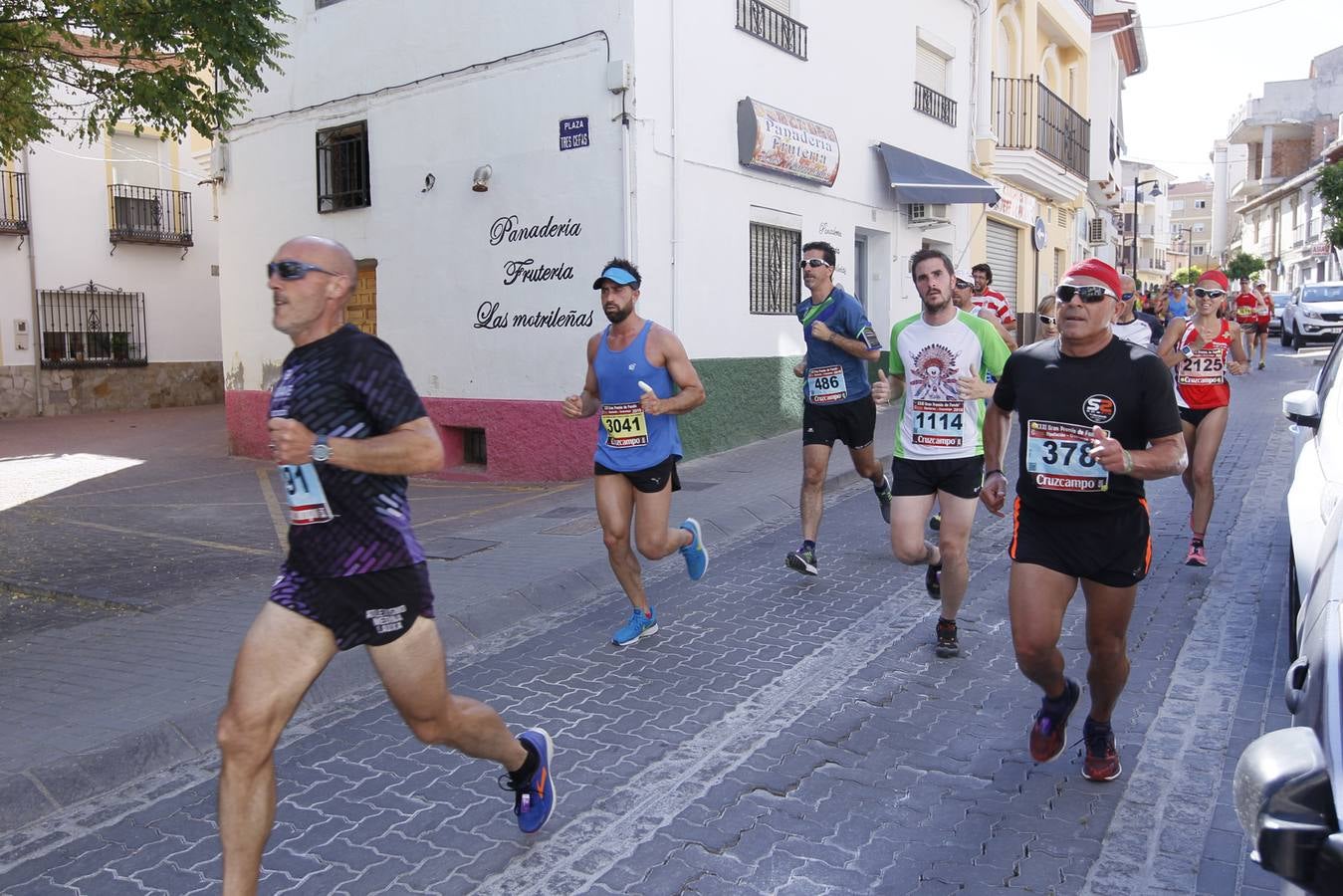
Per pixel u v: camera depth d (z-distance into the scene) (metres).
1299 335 28.52
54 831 3.79
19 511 10.47
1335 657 2.35
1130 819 3.62
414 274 12.01
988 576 6.80
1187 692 4.77
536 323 10.95
